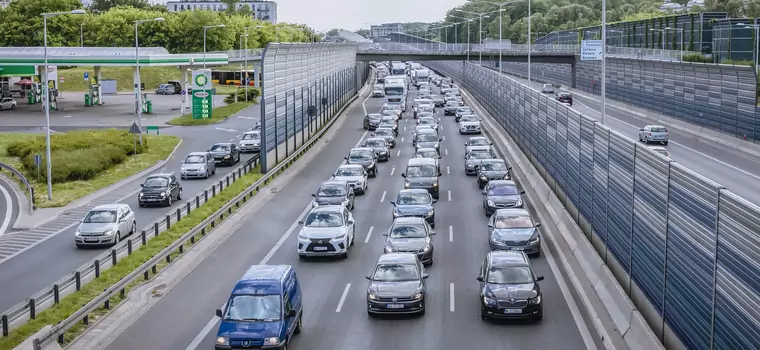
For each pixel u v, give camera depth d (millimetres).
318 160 61344
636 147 23750
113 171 58125
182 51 159375
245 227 38062
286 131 59812
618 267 26250
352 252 32781
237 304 20797
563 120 39219
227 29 160250
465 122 77188
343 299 26109
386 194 46375
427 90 124688
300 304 23125
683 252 18672
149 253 31000
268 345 19906
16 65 104062
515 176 52656
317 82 76125
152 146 69250
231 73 160250
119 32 155000
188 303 25844
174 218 39562
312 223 32250
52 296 25891
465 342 21578
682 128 76062
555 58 127312
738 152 60906
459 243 33938
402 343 21625
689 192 18234
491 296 23062
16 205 46500
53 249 35125
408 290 23781
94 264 27469
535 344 21234
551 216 37875
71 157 57188
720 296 16047
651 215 21781
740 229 14922
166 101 123688
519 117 60312
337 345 21578
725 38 92188
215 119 92625
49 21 150750
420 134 63656
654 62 86000
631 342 20062
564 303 24969
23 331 21891
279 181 50406
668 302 20000
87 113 101000
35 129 82812
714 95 69875
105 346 21750
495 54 127125
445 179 51594
